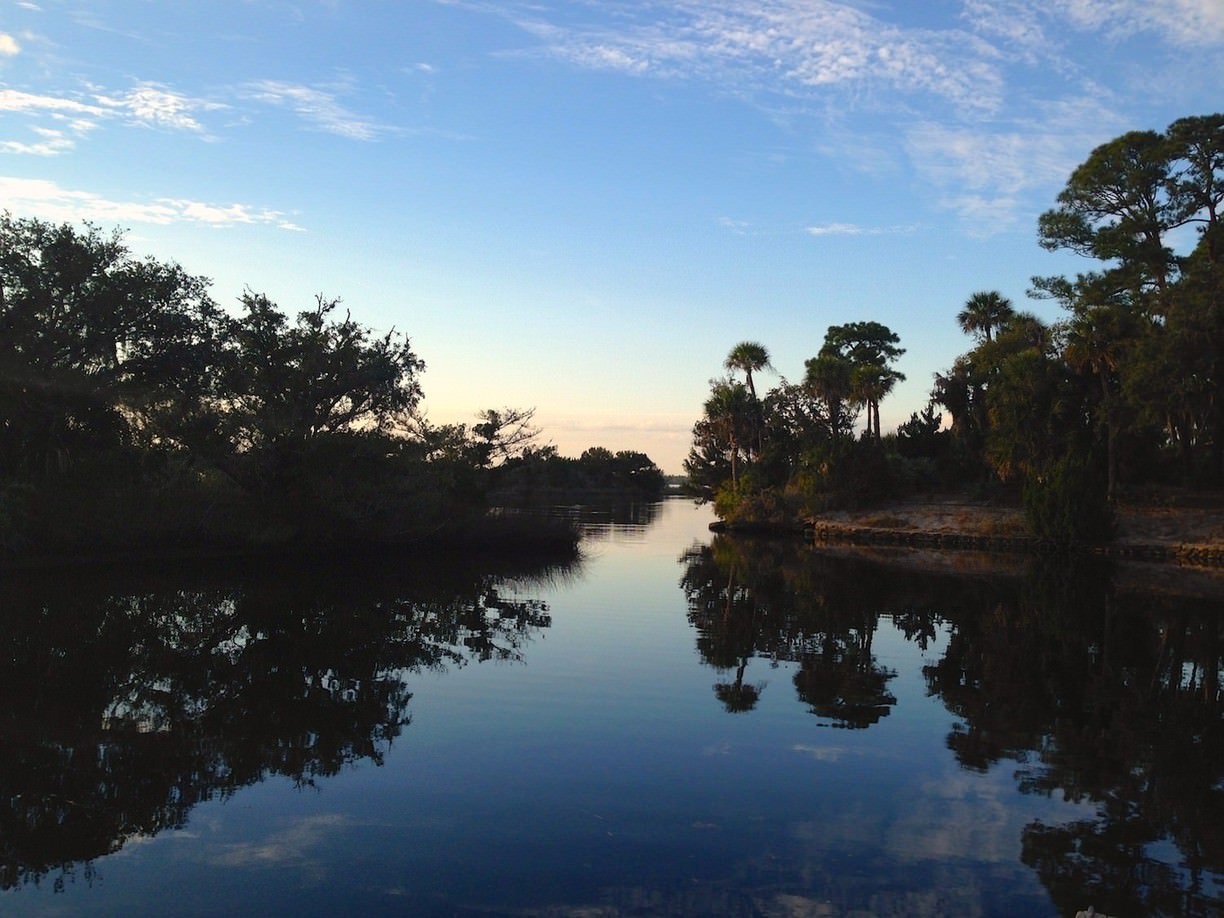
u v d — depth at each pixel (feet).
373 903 19.45
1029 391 140.46
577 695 40.11
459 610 68.49
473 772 28.94
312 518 105.91
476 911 19.15
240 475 102.78
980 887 20.63
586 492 407.44
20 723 34.24
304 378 107.45
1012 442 140.46
